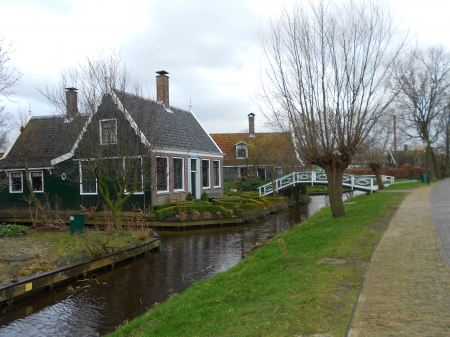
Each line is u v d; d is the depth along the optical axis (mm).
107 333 6676
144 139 13984
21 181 20891
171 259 11789
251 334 4426
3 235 13383
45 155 20516
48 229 15219
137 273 10273
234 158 35781
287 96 11477
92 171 13344
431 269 6004
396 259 6707
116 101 13344
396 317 4398
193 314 5848
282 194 28547
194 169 23312
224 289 6902
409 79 27344
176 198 20062
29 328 6984
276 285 6152
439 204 12961
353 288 5500
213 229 17609
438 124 32656
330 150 11484
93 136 13242
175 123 22672
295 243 9203
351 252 7438
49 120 22344
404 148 55594
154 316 6371
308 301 5160
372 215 11328
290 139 12211
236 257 11781
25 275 8719
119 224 13633
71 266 9508
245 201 21906
